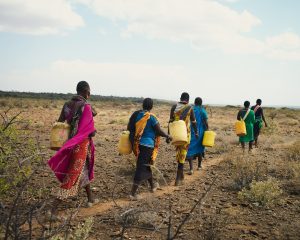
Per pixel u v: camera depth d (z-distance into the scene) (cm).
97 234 493
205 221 541
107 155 1135
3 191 496
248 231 507
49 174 795
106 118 2973
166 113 4238
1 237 362
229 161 1015
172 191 728
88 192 616
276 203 636
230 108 6469
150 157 683
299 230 508
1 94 7838
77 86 595
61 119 591
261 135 1831
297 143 1177
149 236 484
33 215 391
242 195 664
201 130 905
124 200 657
